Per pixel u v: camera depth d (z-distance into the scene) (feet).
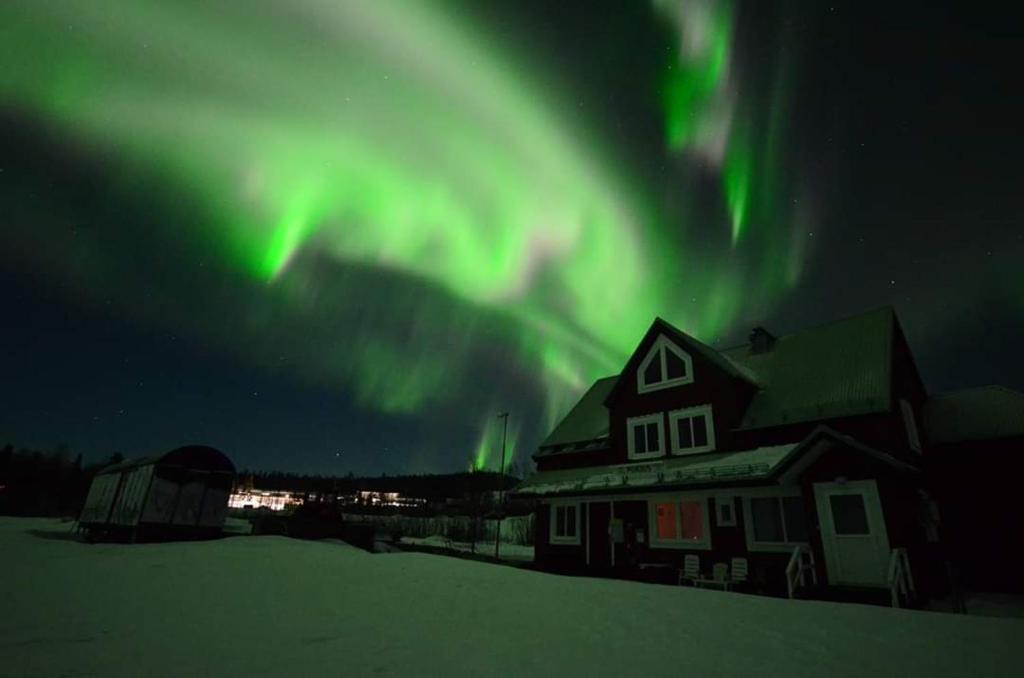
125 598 22.80
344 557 43.16
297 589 26.27
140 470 67.46
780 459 47.39
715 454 57.52
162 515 63.82
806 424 52.90
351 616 20.31
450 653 15.69
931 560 46.96
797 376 59.88
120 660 13.87
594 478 63.87
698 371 63.00
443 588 28.14
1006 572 49.47
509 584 30.63
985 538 51.49
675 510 58.65
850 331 61.72
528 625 19.95
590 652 16.46
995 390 60.49
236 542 59.93
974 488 53.57
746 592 46.83
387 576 32.12
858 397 50.70
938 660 16.66
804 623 21.80
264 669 13.53
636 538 60.95
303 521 77.71
